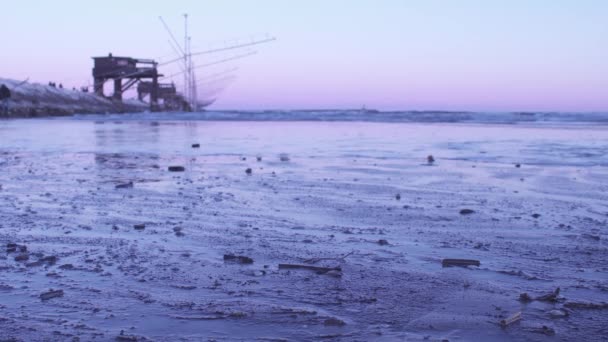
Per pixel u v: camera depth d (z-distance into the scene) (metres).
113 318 4.60
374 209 8.91
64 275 5.67
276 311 4.71
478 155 17.34
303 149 19.94
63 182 12.12
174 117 56.56
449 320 4.51
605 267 5.86
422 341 4.12
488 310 4.72
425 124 40.56
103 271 5.79
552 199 9.76
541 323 4.44
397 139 24.59
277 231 7.48
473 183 11.67
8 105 59.28
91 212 8.79
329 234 7.32
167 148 20.84
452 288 5.26
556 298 4.96
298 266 5.89
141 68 92.12
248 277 5.60
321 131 31.80
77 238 7.14
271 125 40.53
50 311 4.74
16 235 7.30
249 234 7.32
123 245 6.81
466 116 49.31
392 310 4.73
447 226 7.74
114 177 12.91
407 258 6.23
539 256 6.28
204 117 55.31
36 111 62.59
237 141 24.08
